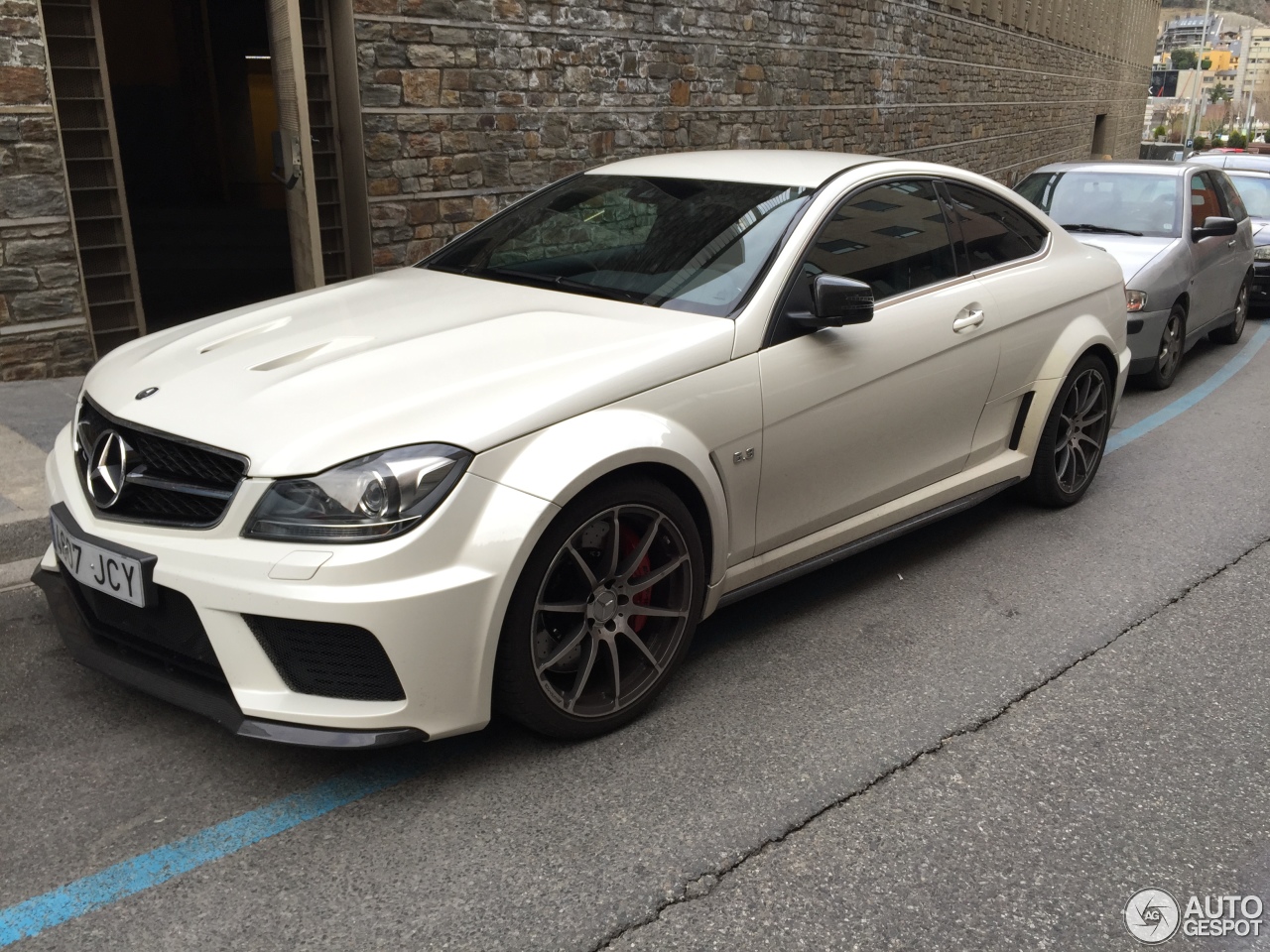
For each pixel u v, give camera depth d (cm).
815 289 347
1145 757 322
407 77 835
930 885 262
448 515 268
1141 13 4094
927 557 470
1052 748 324
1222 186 956
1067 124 2964
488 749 311
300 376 299
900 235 413
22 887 250
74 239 663
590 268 386
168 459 285
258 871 258
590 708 311
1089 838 283
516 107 921
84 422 316
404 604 261
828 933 244
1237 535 509
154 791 287
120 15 1245
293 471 263
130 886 251
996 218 473
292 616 259
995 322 442
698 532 329
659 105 1077
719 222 384
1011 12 2195
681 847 271
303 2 791
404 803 285
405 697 269
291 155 712
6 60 616
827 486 379
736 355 336
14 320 651
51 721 319
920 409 409
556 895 252
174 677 287
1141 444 663
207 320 381
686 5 1081
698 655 374
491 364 304
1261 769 318
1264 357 970
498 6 884
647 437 303
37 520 431
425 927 241
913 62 1669
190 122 1319
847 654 378
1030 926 250
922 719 337
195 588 267
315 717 266
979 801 296
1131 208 848
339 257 862
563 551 289
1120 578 454
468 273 411
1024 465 491
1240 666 380
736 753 314
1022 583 445
